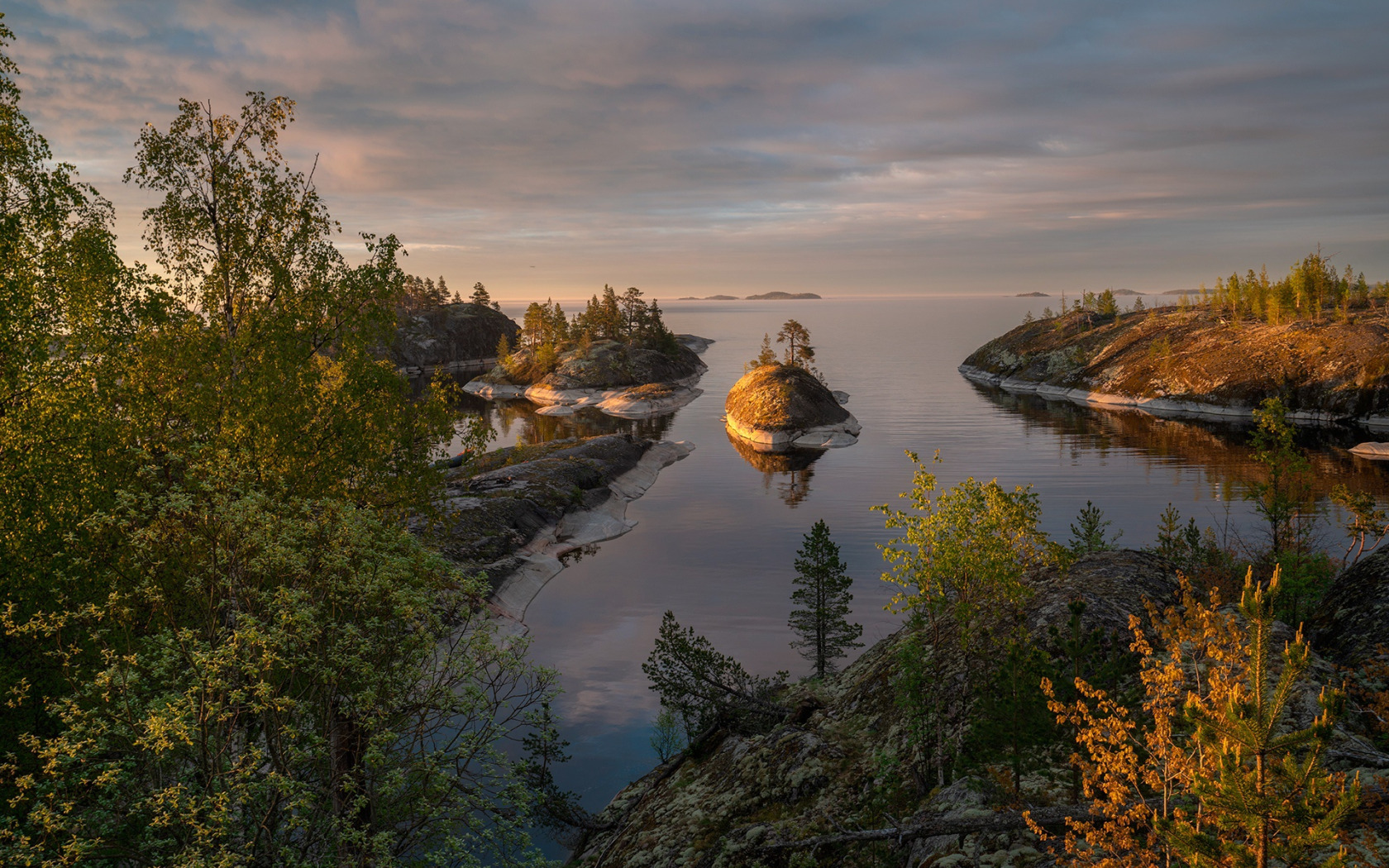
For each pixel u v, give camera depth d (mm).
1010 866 10281
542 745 24266
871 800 15406
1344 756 9938
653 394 174500
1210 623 7633
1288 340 149000
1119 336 192500
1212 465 95438
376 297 25453
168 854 12117
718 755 22641
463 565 51625
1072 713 8547
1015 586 16656
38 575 15578
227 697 11844
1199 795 6137
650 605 51344
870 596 51625
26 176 19703
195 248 24031
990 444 117375
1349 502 32312
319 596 13758
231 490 14422
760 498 86875
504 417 160375
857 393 192000
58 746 10875
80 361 20250
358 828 12438
